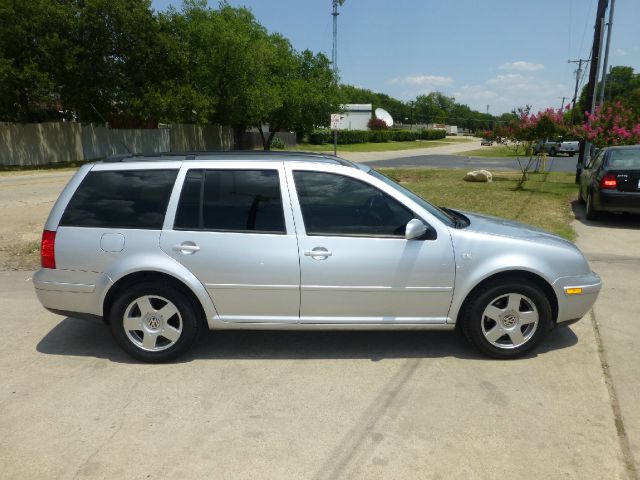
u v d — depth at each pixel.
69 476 2.87
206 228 4.11
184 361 4.27
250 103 32.47
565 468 2.91
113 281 4.10
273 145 45.47
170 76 30.09
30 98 25.92
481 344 4.22
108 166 4.27
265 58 32.94
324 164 4.20
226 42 30.33
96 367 4.17
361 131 65.69
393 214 4.15
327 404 3.59
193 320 4.18
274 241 4.07
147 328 4.20
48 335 4.83
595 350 4.41
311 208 4.14
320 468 2.93
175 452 3.08
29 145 26.55
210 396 3.71
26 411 3.52
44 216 11.16
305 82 37.31
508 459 2.99
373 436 3.22
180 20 30.52
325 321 4.17
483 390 3.76
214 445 3.14
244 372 4.07
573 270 4.21
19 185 17.88
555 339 4.65
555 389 3.77
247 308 4.16
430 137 87.56
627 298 5.70
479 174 17.92
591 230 9.45
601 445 3.11
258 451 3.08
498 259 4.09
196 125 37.50
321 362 4.24
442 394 3.71
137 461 3.00
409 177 20.36
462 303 4.18
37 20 24.42
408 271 4.08
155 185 4.20
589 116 15.88
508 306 4.18
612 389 3.76
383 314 4.18
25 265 7.32
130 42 26.95
